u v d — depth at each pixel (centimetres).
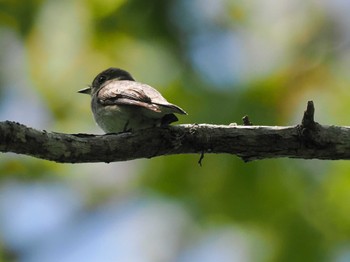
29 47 1431
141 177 1338
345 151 938
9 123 863
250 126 946
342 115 1357
